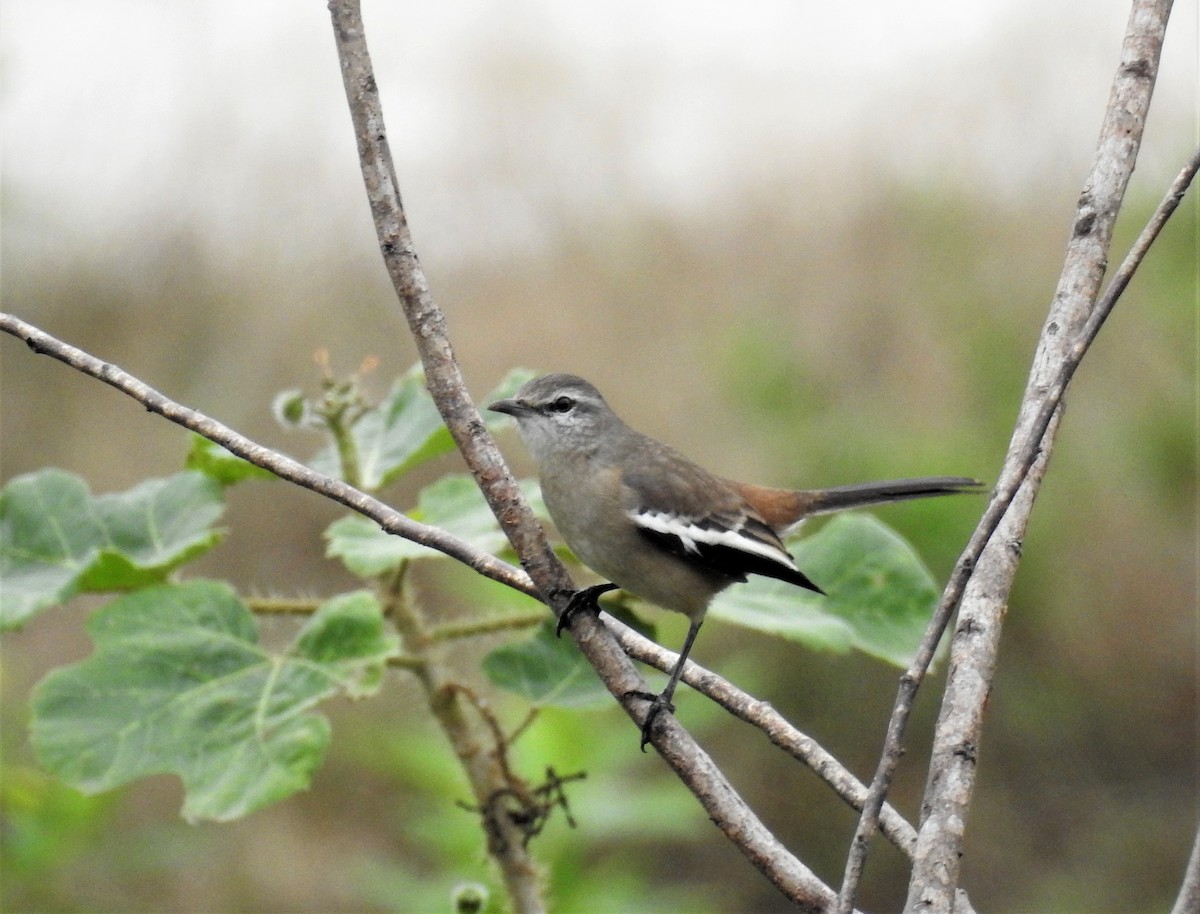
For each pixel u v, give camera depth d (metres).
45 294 20.67
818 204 20.50
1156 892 14.75
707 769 4.48
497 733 6.09
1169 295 16.14
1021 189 19.70
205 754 5.59
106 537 6.62
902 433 16.53
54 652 16.28
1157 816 15.37
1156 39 4.88
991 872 15.35
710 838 14.69
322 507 18.73
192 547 6.29
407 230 4.96
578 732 8.81
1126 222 16.80
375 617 5.89
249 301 21.03
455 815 8.83
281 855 14.27
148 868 12.84
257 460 4.85
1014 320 17.64
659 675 6.89
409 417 7.13
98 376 4.91
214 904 13.75
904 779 15.27
